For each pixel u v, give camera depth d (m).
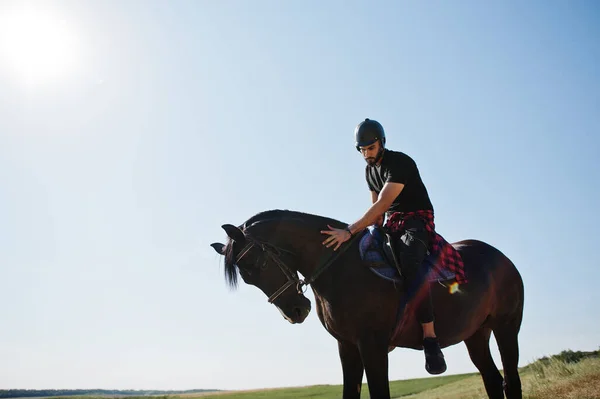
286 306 5.05
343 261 5.09
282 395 32.25
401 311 5.02
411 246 5.04
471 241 6.44
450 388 18.64
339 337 5.25
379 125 5.34
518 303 6.31
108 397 36.47
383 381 4.84
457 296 5.46
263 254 5.01
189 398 34.25
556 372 10.39
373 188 5.67
